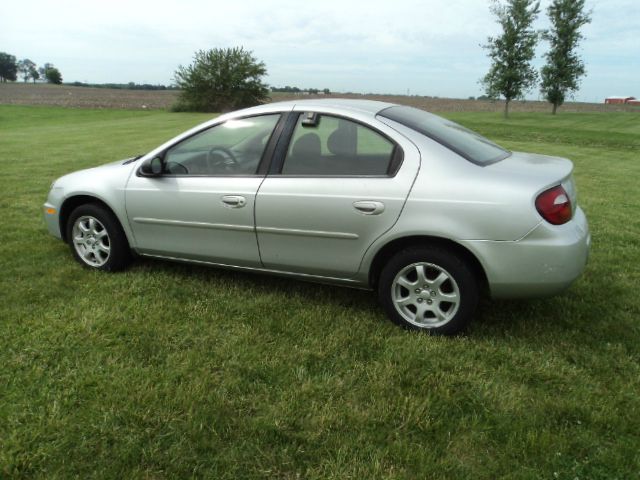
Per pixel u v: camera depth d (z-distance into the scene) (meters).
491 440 2.35
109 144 15.08
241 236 3.68
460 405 2.61
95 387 2.68
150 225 4.01
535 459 2.23
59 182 4.50
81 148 13.91
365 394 2.68
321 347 3.14
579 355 3.10
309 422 2.45
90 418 2.44
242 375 2.84
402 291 3.43
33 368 2.83
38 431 2.33
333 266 3.45
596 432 2.41
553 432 2.41
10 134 18.89
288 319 3.52
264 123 3.66
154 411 2.50
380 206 3.18
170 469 2.15
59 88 83.69
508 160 3.44
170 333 3.26
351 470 2.15
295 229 3.46
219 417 2.46
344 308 3.71
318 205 3.34
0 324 3.32
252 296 3.88
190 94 45.78
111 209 4.18
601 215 6.93
